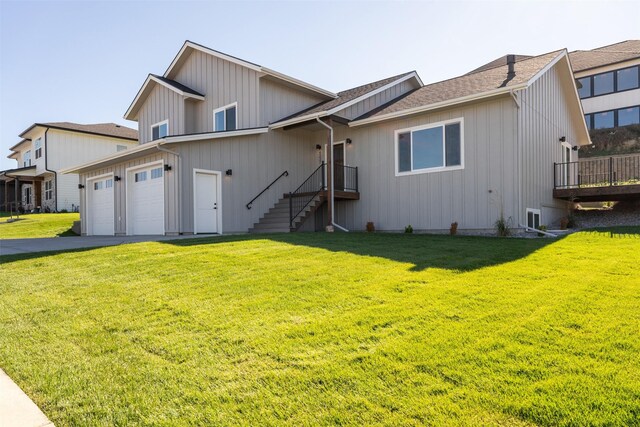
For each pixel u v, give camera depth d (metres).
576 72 23.59
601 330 2.94
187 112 15.28
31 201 29.56
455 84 12.82
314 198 12.04
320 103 15.35
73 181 26.00
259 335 3.12
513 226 9.56
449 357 2.58
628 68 22.14
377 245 7.40
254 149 12.60
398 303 3.73
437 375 2.36
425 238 8.72
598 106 22.97
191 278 5.01
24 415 2.17
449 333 2.97
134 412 2.15
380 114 11.72
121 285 4.83
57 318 3.77
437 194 10.92
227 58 13.91
